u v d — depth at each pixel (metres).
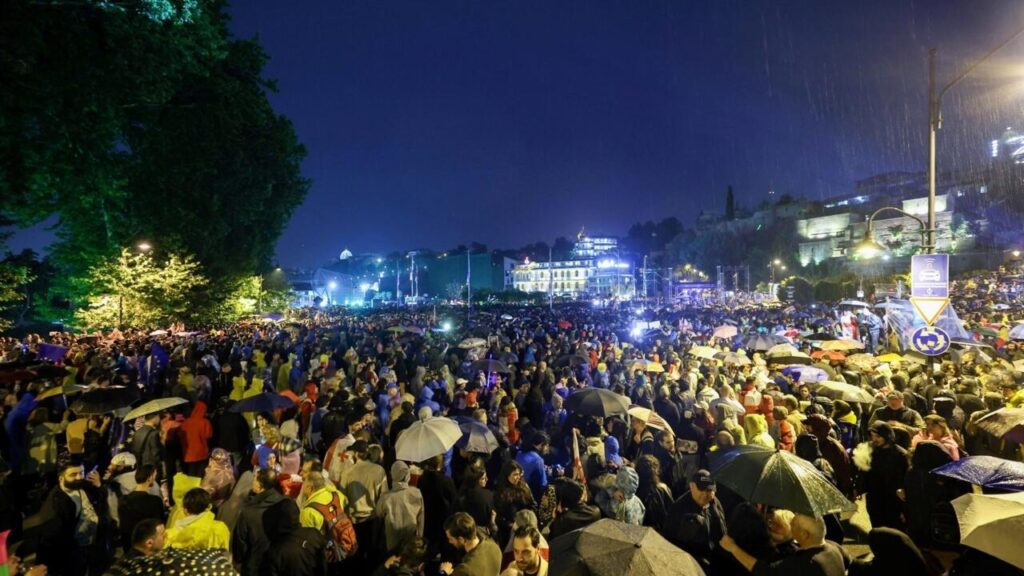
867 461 6.64
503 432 8.68
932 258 11.78
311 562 4.72
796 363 12.82
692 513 5.05
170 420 8.96
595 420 8.11
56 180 15.41
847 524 7.79
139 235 31.20
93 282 29.38
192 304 33.50
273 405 8.47
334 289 132.50
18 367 10.95
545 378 11.93
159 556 3.16
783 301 61.88
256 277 44.69
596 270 141.12
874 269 83.69
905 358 13.22
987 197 100.94
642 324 29.75
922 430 7.46
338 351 18.62
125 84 15.27
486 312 55.47
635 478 5.58
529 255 179.62
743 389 10.48
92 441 8.84
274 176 41.00
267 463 7.32
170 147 29.75
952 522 5.12
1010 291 44.22
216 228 34.91
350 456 7.04
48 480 8.17
